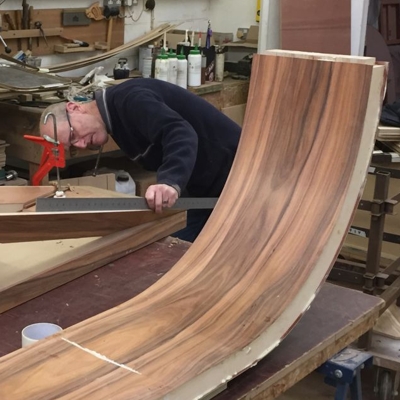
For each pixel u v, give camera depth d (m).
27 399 1.02
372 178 3.41
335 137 1.39
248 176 1.52
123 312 1.29
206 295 1.33
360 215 3.40
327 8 3.72
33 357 1.13
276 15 3.84
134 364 1.11
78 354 1.14
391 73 4.12
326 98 1.42
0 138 3.12
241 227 1.46
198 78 3.90
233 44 4.55
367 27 4.03
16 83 2.90
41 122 2.12
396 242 3.29
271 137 1.50
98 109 2.12
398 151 3.10
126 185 3.55
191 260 1.46
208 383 1.12
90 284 1.60
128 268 1.69
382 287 2.95
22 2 3.55
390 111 3.33
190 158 1.85
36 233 1.56
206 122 2.21
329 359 1.55
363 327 1.52
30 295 1.51
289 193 1.43
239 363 1.18
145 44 4.21
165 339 1.19
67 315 1.45
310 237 1.34
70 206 1.67
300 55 1.48
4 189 1.89
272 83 1.52
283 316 1.26
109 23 4.05
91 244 1.71
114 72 3.83
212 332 1.21
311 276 1.29
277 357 1.32
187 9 4.75
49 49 3.75
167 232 1.89
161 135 1.92
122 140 2.16
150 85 2.14
